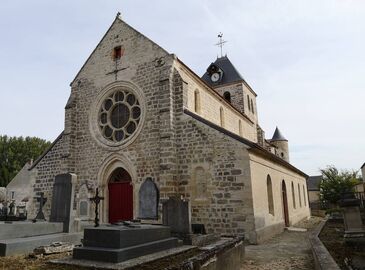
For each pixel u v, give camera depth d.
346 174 38.72
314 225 22.67
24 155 48.41
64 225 10.79
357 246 9.91
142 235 7.44
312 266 8.81
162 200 13.94
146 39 16.95
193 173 14.12
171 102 14.97
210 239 10.09
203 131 14.27
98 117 17.77
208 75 31.94
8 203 27.62
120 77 17.36
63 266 6.43
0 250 8.15
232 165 13.33
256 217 13.05
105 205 16.28
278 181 19.12
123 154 16.16
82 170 17.39
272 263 9.31
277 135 43.09
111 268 5.96
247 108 29.69
